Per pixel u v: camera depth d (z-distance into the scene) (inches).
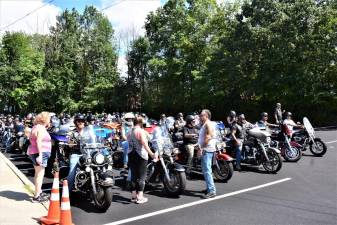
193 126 430.3
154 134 358.3
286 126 540.1
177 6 1911.9
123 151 448.8
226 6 1707.7
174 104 1876.2
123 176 438.9
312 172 454.0
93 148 319.6
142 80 2306.8
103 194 299.7
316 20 1258.6
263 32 1301.7
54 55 2308.1
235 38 1445.6
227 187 380.2
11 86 2304.4
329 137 880.3
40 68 2273.6
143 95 2212.1
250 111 1517.0
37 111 2250.2
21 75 2245.3
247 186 384.2
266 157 451.5
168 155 352.5
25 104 2220.7
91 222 273.6
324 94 1314.0
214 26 1728.6
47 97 2180.1
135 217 284.5
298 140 598.5
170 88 1884.8
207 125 341.4
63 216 253.0
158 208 308.5
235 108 1573.6
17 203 313.6
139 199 324.8
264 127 530.9
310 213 289.9
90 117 528.4
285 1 1370.6
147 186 385.7
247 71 1450.5
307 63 1296.8
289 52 1270.9
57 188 268.1
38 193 319.3
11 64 2384.4
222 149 422.9
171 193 344.8
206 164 340.5
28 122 678.5
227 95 1603.1
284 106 1384.1
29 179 443.5
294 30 1253.1
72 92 2292.1
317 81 1296.8
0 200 322.3
